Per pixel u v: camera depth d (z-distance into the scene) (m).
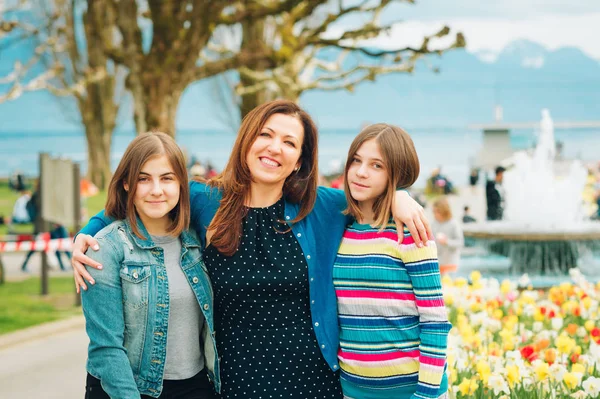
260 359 2.99
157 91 11.20
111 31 13.55
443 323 2.84
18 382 6.01
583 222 11.46
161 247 2.99
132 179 2.95
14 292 11.28
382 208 2.97
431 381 2.80
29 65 17.77
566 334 5.06
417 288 2.87
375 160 2.98
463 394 3.74
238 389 2.99
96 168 34.91
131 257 2.91
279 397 2.97
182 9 11.05
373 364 2.95
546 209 11.23
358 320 2.98
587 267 9.88
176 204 3.05
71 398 5.55
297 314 3.03
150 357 2.91
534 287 9.30
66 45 28.08
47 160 11.09
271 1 11.39
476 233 10.35
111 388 2.80
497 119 33.12
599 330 4.65
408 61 13.96
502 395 3.77
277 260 3.04
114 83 34.47
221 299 3.06
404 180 3.01
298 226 3.11
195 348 3.03
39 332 7.91
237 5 12.49
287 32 12.80
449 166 57.53
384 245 2.95
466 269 10.27
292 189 3.13
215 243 3.05
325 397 3.04
